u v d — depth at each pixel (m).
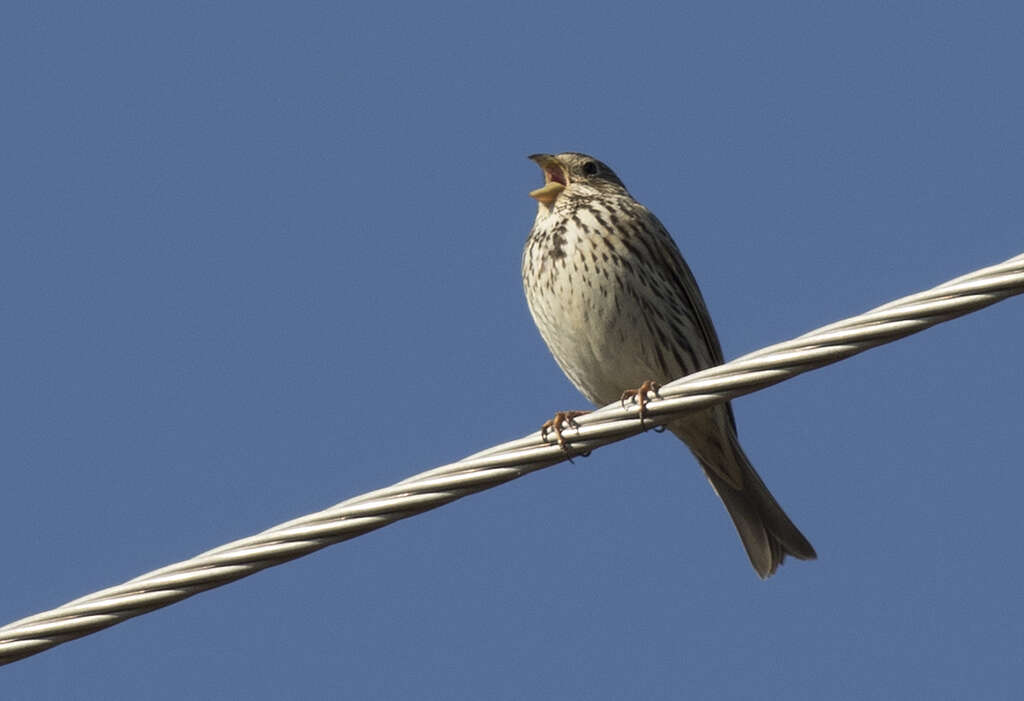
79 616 9.04
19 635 9.04
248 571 9.13
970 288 8.48
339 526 9.16
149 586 9.05
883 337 8.74
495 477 9.43
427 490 9.28
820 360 8.98
